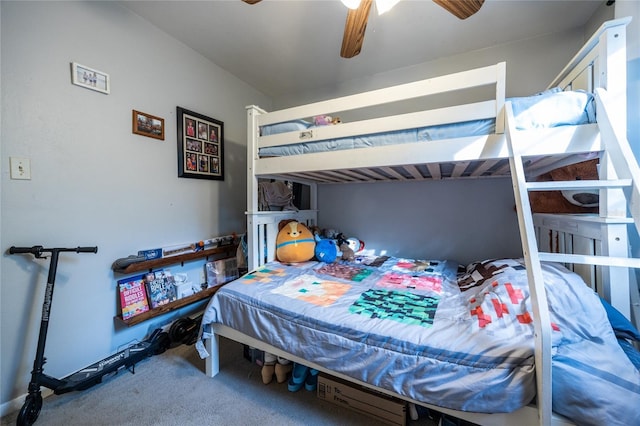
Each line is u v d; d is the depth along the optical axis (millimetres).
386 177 2396
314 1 1723
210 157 2471
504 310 1109
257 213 2072
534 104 1200
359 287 1640
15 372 1350
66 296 1535
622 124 1061
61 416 1302
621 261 846
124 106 1801
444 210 2496
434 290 1579
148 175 1966
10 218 1324
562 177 1802
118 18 1749
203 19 1906
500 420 937
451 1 1200
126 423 1269
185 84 2230
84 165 1603
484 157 1297
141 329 1940
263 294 1511
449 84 1369
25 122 1361
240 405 1389
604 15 1742
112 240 1753
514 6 1774
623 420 736
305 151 1763
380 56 2393
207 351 1614
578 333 977
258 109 1956
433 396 981
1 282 1304
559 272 1172
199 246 2299
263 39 2145
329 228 2967
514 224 2271
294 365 1584
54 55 1459
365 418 1301
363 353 1123
